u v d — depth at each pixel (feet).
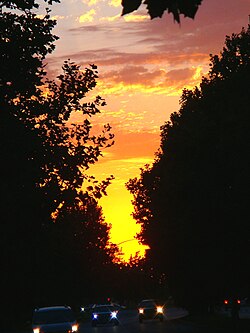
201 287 306.55
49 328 168.14
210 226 221.66
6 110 147.64
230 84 209.67
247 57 214.90
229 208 202.28
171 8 28.48
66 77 156.87
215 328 263.29
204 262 240.12
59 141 153.69
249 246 219.82
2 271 178.09
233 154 198.70
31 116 151.33
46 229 160.76
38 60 150.30
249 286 252.01
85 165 154.61
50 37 151.43
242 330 237.45
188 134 215.92
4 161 146.00
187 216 221.05
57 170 152.56
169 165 232.94
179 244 269.64
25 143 145.69
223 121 202.28
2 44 148.25
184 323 341.82
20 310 297.53
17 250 159.63
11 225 152.87
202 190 211.61
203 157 217.56
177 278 321.93
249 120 196.24
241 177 197.26
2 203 144.87
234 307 256.11
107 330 299.58
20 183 148.05
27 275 211.61
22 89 148.46
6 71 147.64
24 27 151.23
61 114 154.61
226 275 241.14
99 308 373.40
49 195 149.38
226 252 226.17
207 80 223.92
